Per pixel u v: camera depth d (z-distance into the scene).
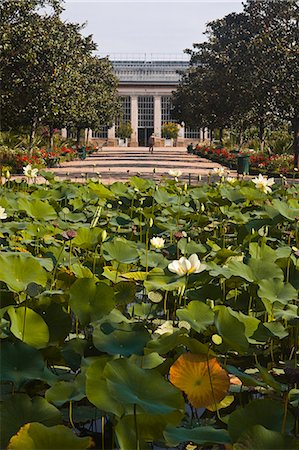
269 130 40.94
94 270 4.28
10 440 1.82
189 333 3.40
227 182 10.30
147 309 3.73
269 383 2.40
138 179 8.64
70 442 1.81
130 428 1.91
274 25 27.38
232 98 34.53
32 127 26.12
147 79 73.31
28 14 22.56
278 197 8.71
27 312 2.70
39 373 2.38
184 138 73.31
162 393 1.93
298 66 25.08
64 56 23.52
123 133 71.75
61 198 7.52
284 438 1.88
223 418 2.35
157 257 4.54
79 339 2.87
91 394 1.93
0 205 6.79
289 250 4.56
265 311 3.64
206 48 40.84
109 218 6.73
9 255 3.26
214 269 3.82
